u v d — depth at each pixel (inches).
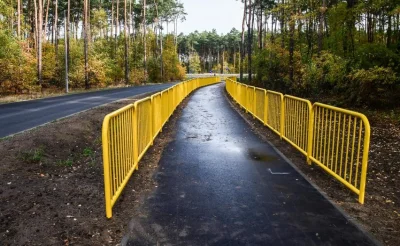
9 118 465.4
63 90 1198.3
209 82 1914.4
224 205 172.7
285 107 333.4
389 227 149.4
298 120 288.4
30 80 1048.8
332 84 566.6
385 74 443.5
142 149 263.4
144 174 226.1
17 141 284.8
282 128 338.6
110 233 142.7
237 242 134.6
